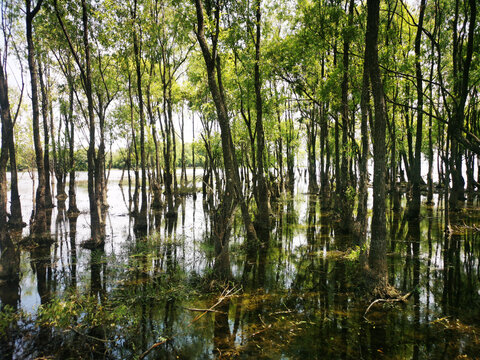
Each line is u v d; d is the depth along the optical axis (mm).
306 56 14078
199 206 27391
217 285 8516
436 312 6730
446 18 16938
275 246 13117
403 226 16016
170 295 8055
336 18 12234
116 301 7527
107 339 5977
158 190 26547
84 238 15258
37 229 13789
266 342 5785
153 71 23484
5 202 9602
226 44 14258
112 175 72188
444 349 5359
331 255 11344
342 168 15289
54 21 13805
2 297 8141
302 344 5672
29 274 9945
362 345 5578
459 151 20250
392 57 12922
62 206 26812
